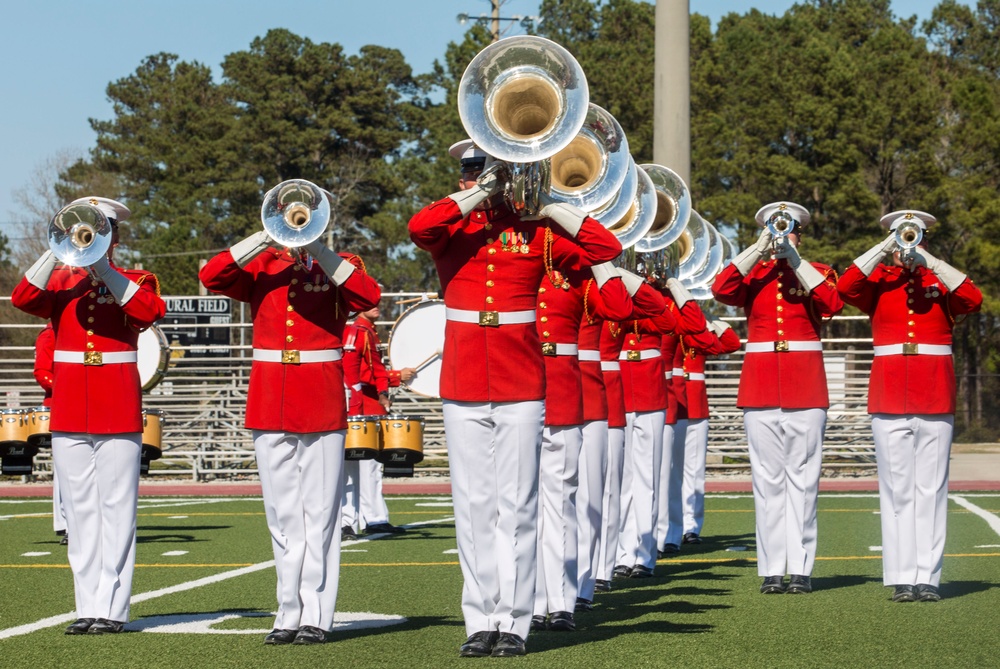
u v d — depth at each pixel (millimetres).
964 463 29469
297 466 8484
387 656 7781
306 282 8508
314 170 72000
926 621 9055
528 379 7930
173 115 81625
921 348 10391
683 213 11914
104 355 8922
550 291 8875
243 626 8984
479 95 7629
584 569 9656
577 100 7570
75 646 8203
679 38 21703
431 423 25844
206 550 13680
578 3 59594
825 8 62594
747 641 8273
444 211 7742
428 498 20750
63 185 80688
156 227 74000
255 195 72250
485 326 7902
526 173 7797
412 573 11867
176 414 25469
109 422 8859
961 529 15273
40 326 25234
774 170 44156
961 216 43281
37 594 10555
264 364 8492
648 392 12055
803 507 10633
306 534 8445
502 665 7488
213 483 24984
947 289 10359
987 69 60562
